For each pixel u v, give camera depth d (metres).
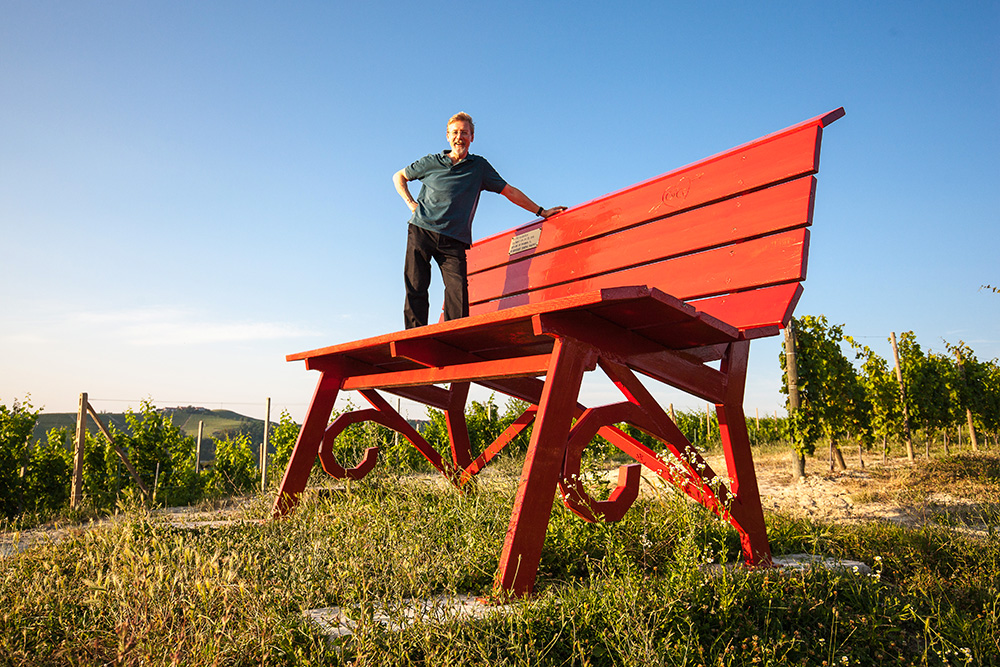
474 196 4.33
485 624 2.13
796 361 10.72
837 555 3.63
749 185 3.45
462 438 5.30
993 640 2.39
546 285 4.52
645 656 1.92
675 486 3.42
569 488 2.82
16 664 1.98
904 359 12.97
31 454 9.77
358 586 2.52
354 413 4.98
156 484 9.55
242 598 2.18
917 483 8.42
